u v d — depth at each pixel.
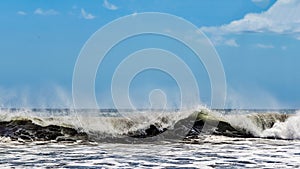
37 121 27.56
